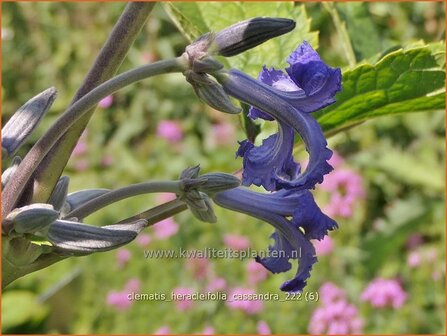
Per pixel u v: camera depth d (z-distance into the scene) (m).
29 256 0.17
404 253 0.55
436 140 0.58
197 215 0.19
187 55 0.17
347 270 0.53
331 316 0.47
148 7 0.18
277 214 0.19
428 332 0.50
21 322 0.45
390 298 0.49
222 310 0.49
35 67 0.68
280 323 0.49
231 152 0.60
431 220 0.55
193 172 0.19
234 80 0.18
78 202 0.19
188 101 0.65
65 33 0.69
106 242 0.17
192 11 0.26
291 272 0.50
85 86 0.18
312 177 0.17
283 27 0.17
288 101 0.18
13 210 0.17
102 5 0.70
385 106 0.23
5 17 0.67
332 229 0.19
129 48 0.18
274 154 0.18
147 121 0.65
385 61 0.22
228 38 0.17
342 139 0.56
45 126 0.63
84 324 0.51
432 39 0.52
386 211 0.56
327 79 0.17
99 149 0.63
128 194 0.18
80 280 0.52
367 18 0.29
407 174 0.56
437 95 0.22
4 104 0.67
